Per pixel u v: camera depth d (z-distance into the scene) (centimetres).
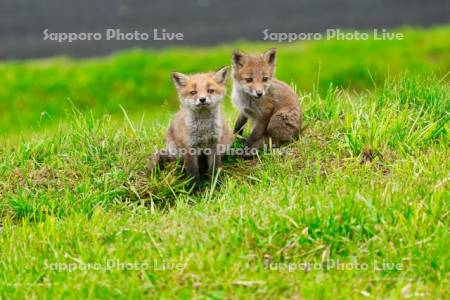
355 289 870
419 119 1280
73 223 1051
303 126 1345
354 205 978
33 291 900
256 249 947
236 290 872
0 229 1109
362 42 2784
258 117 1323
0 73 2625
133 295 870
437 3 3500
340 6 3484
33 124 2300
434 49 2684
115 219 1084
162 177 1225
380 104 1348
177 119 1245
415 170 1119
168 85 2530
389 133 1238
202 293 874
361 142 1224
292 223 969
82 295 882
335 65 2567
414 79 1430
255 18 3297
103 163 1271
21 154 1311
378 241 940
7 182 1242
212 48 2845
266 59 1320
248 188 1138
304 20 3241
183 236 980
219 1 3575
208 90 1189
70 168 1269
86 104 2448
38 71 2644
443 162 1136
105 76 2584
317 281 880
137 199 1193
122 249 969
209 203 1102
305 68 2552
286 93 1319
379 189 1045
